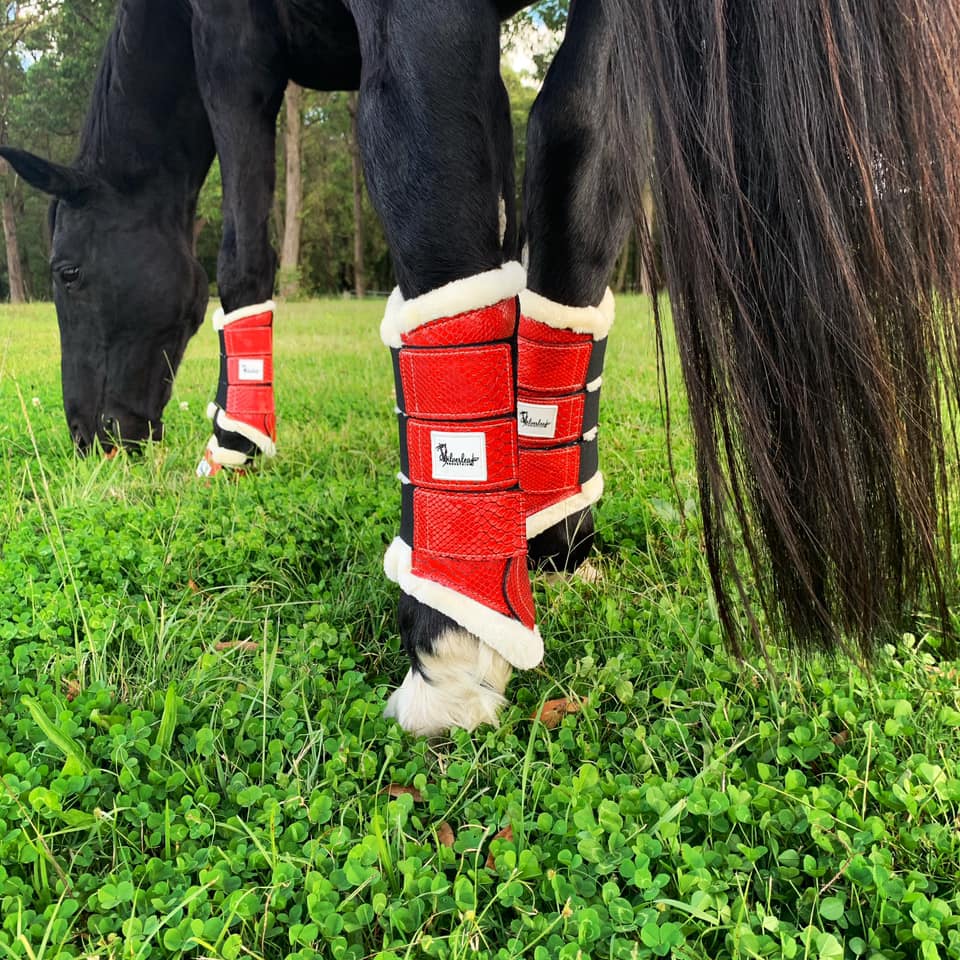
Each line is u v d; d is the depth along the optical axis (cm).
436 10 158
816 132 121
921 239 125
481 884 143
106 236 394
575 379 244
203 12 330
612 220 227
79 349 408
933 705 193
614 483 370
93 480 358
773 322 128
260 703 201
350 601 260
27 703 169
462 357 168
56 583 265
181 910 141
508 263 172
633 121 130
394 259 179
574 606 249
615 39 132
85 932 141
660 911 136
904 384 129
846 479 131
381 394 648
